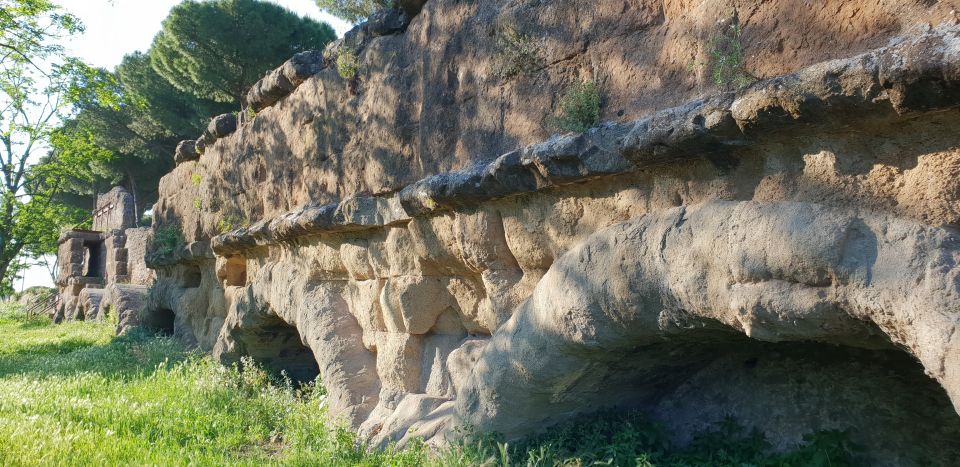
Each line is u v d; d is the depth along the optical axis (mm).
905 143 2764
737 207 3256
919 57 2463
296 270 8164
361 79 6840
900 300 2611
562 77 4477
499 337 4711
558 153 4035
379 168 6352
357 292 7168
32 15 13062
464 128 5281
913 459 3668
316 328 7328
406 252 6117
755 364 4488
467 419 4938
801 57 3178
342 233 7164
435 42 5672
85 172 23609
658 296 3582
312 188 7707
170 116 27312
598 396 4703
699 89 3627
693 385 4820
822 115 2859
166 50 24000
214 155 10930
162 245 13203
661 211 3713
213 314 11422
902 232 2689
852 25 2988
